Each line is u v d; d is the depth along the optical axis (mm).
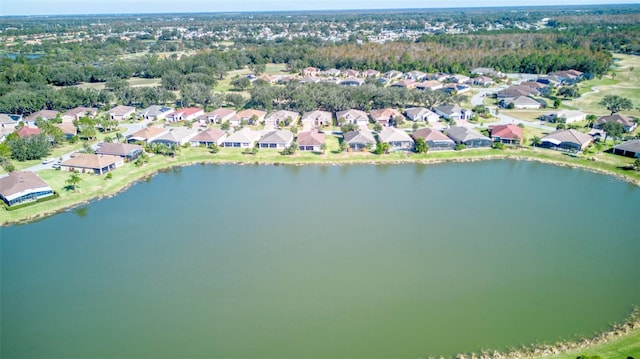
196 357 46312
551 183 92312
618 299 54719
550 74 196500
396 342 48000
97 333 50000
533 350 46469
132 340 48906
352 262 63219
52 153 107438
